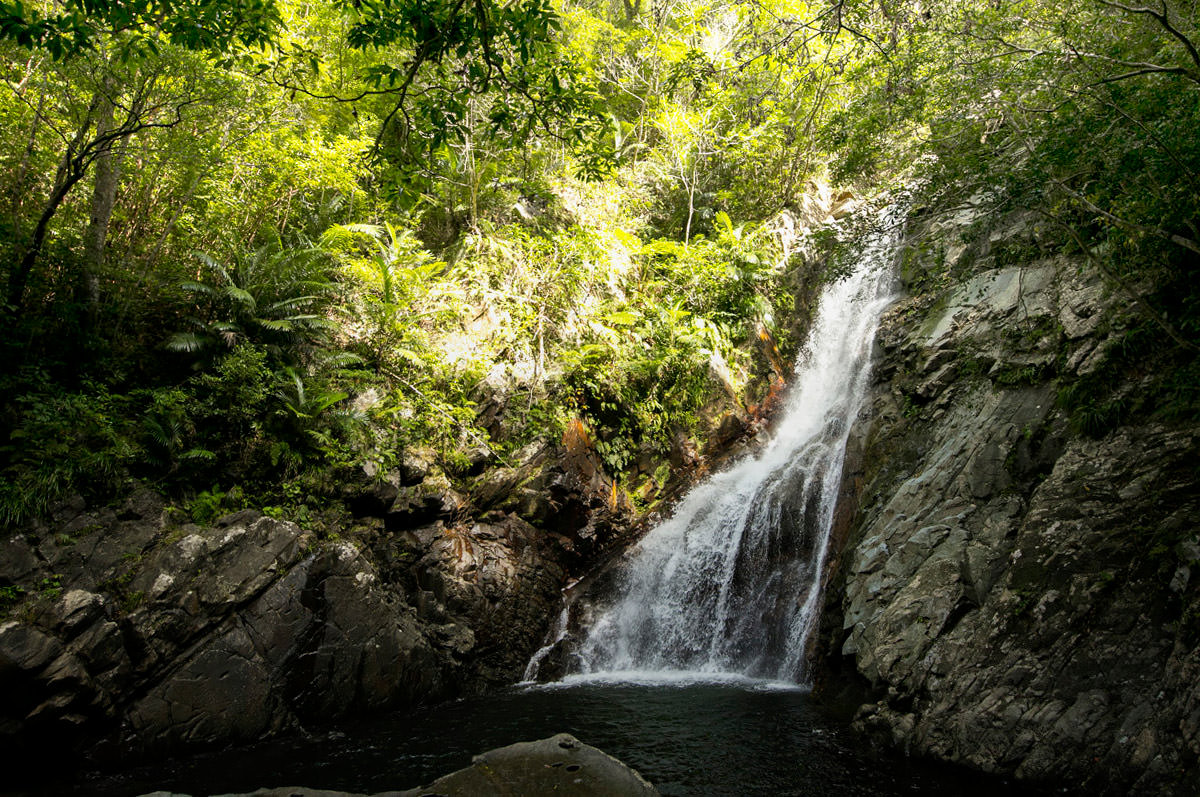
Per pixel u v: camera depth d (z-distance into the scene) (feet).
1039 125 25.49
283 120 41.88
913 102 28.94
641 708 29.17
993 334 35.96
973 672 22.57
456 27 17.26
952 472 30.96
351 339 39.91
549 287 48.21
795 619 35.29
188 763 23.20
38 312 32.01
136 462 29.43
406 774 21.91
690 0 65.10
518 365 44.57
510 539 39.50
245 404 32.71
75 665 21.74
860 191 66.03
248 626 26.63
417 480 36.83
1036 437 28.89
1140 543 21.56
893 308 49.03
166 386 33.30
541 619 38.96
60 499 25.93
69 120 34.32
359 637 29.37
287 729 26.30
